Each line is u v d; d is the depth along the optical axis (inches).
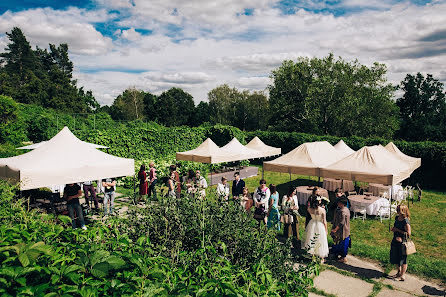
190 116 3430.1
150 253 115.0
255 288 96.4
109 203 411.8
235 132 922.7
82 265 82.7
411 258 279.4
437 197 568.7
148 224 161.2
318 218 267.0
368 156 398.9
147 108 3149.6
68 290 71.2
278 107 1611.7
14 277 71.4
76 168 288.8
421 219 427.5
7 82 2613.2
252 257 140.2
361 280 238.7
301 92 1561.3
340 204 272.8
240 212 172.6
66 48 3533.5
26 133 1178.0
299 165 428.8
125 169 331.0
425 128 2010.3
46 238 102.7
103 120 1892.2
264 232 155.9
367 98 1469.0
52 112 1792.6
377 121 1457.9
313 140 920.3
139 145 704.4
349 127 1473.9
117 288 78.7
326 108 1497.3
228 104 2972.4
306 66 1571.1
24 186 259.4
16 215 143.9
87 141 613.3
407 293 219.6
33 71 3211.1
